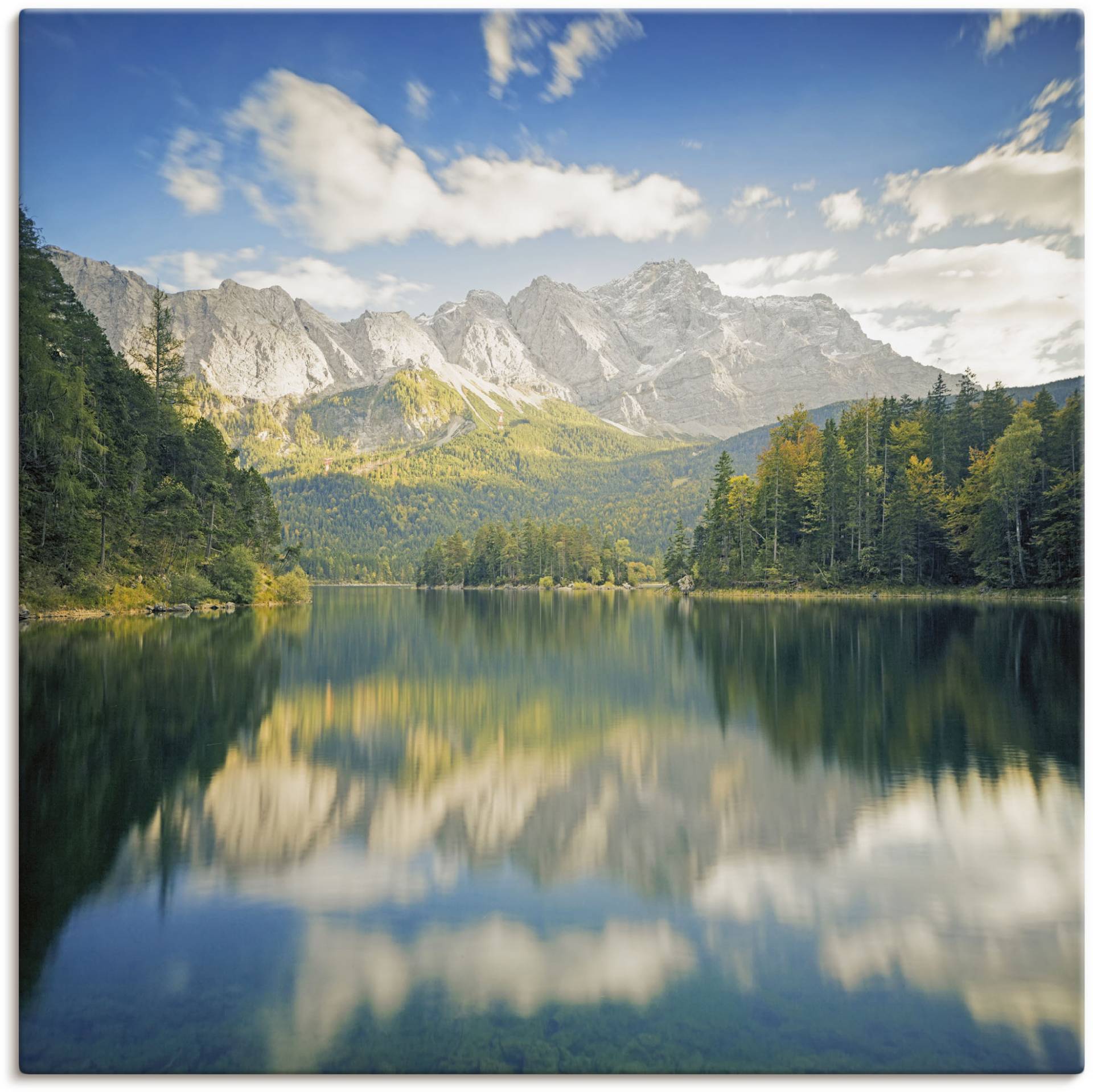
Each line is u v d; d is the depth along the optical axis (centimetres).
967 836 1337
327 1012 845
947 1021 836
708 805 1522
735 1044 796
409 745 2042
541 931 1020
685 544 13475
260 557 10256
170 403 9269
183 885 1155
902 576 8975
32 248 5112
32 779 1680
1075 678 2880
